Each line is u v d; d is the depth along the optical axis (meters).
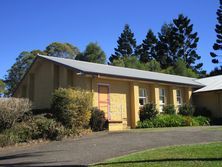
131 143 12.81
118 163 8.89
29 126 15.02
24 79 25.00
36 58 22.94
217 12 61.03
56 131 15.25
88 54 55.47
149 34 69.69
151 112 22.23
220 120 25.59
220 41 60.94
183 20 66.06
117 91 21.67
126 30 72.88
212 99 27.33
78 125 16.66
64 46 57.19
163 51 67.44
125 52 72.25
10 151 12.91
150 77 23.97
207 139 12.93
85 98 17.09
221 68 60.09
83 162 9.69
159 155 9.73
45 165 9.52
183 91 27.27
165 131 16.36
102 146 12.45
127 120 21.95
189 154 9.58
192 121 23.33
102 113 18.58
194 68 65.38
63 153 11.42
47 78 22.81
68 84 20.72
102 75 19.73
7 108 15.05
